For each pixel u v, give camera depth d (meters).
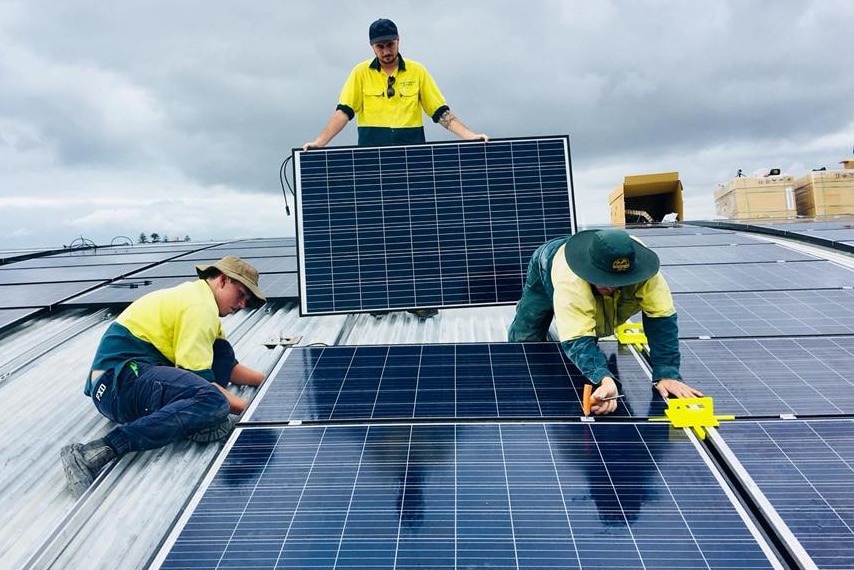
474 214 5.82
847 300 5.40
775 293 5.75
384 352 4.41
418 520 2.68
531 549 2.50
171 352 3.93
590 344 3.55
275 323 6.18
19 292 7.37
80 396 4.67
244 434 3.41
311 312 5.60
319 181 5.88
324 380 4.01
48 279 8.28
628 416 3.41
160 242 14.88
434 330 5.79
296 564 2.48
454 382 3.89
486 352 4.30
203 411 3.59
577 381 3.84
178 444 3.78
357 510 2.76
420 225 5.78
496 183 5.90
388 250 5.74
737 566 2.37
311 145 5.99
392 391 3.82
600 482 2.87
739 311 5.25
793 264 7.02
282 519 2.73
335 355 4.39
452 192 5.87
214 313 4.03
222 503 2.84
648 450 3.10
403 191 5.87
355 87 6.46
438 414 3.51
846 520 2.58
